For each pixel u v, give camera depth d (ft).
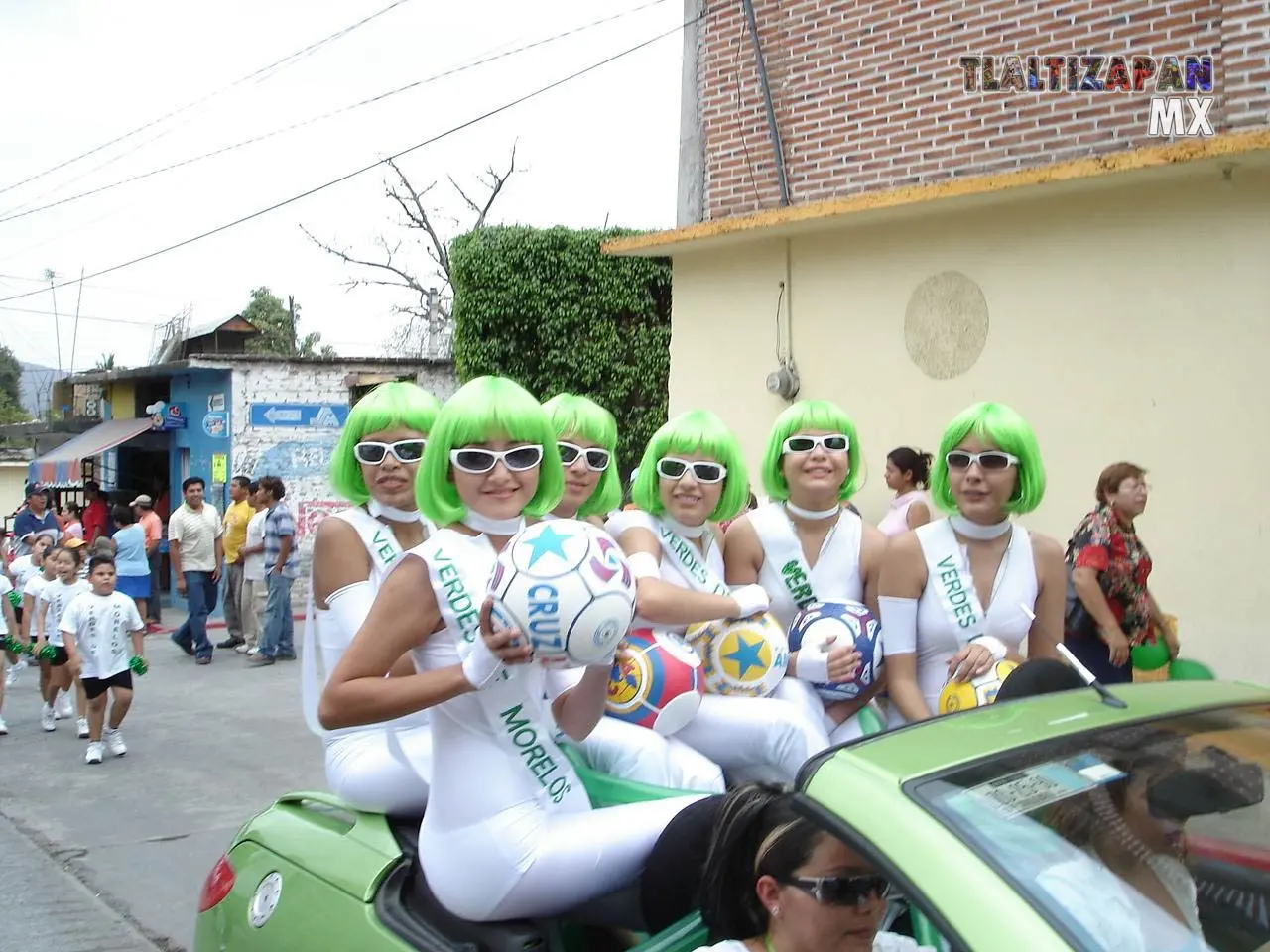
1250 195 21.08
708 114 32.73
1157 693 7.80
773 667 10.53
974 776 6.31
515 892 8.09
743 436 29.99
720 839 7.25
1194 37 23.35
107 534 61.41
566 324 45.47
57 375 136.46
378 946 8.41
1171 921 6.02
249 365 59.11
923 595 11.25
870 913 6.45
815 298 28.37
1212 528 21.70
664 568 11.20
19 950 16.29
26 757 27.58
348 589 10.82
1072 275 23.63
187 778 25.31
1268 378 20.99
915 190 24.44
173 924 17.22
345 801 10.07
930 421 26.17
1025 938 5.34
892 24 28.32
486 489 8.39
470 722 8.23
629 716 9.90
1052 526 24.04
